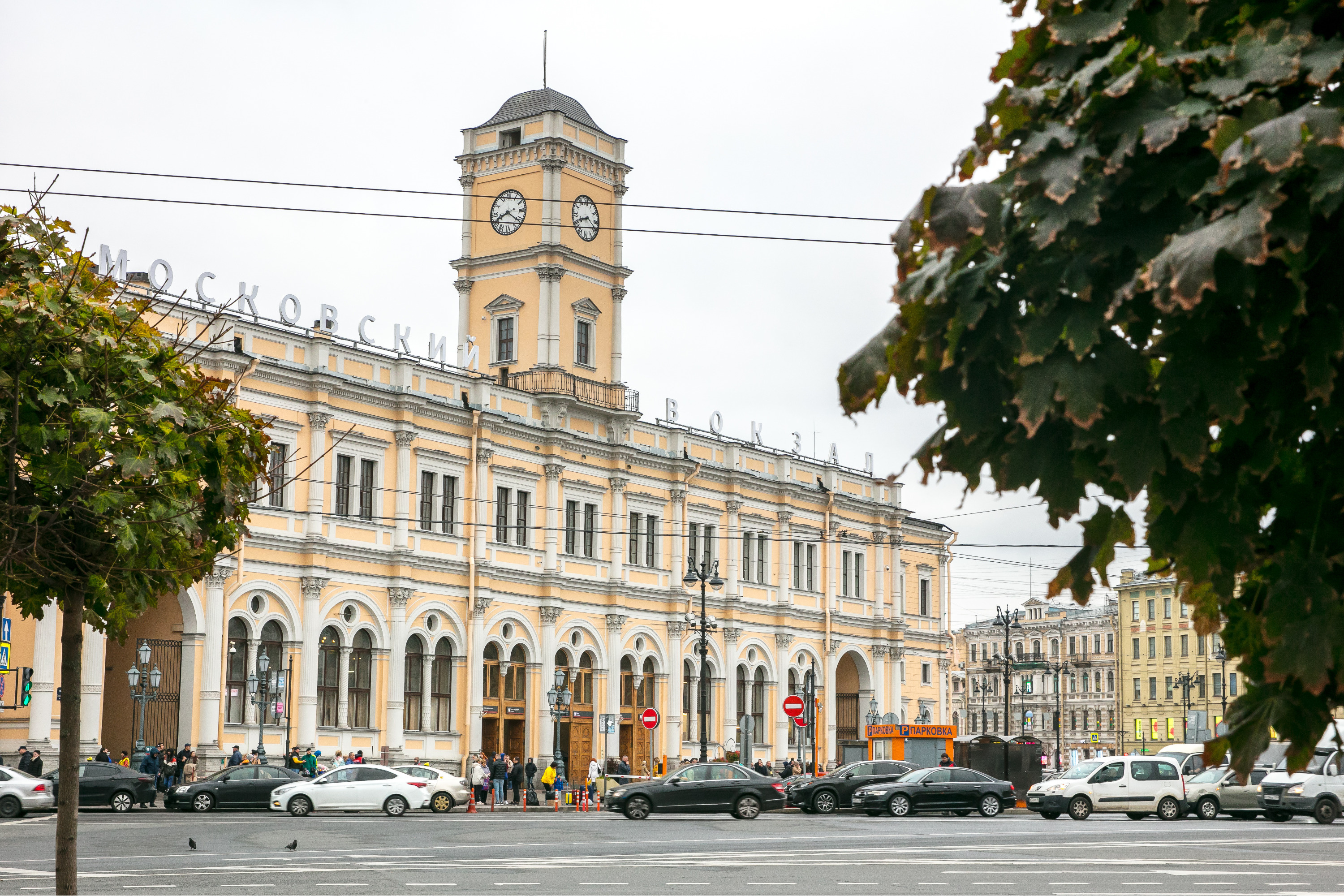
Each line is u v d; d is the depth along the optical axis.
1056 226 4.29
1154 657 120.94
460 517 53.25
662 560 61.59
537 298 58.09
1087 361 4.29
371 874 20.62
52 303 9.73
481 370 59.12
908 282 4.78
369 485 50.47
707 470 63.31
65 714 10.77
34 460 9.69
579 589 57.53
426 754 51.25
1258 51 4.24
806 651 67.38
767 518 66.19
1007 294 4.50
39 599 10.95
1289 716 4.28
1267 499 4.48
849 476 71.38
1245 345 4.11
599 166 61.09
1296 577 4.27
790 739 65.88
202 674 44.81
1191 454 4.17
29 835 28.64
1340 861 25.53
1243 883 20.95
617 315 61.44
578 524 57.97
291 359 48.06
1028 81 4.91
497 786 49.31
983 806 42.94
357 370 50.16
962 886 19.84
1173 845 29.55
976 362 4.62
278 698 44.75
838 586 69.56
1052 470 4.47
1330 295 4.05
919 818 42.66
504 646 54.41
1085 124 4.43
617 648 58.62
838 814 44.94
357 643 49.81
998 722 148.62
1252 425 4.34
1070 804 42.09
